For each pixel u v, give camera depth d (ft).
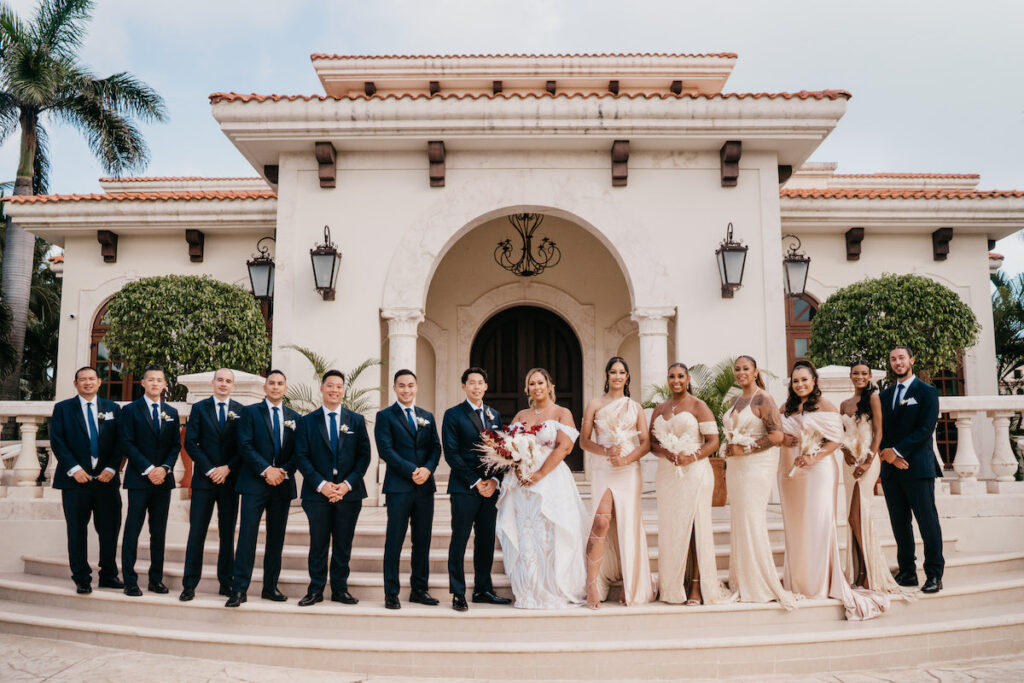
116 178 50.08
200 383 24.68
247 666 15.61
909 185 50.01
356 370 28.09
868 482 18.42
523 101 28.73
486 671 15.15
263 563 19.71
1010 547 23.13
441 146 29.55
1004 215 36.65
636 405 18.28
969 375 38.27
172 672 15.08
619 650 15.21
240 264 38.78
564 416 18.52
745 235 30.14
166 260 39.11
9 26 50.62
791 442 17.85
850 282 38.29
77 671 15.12
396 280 29.89
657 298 29.76
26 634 17.95
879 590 18.11
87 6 53.67
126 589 18.66
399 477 17.74
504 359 40.65
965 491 23.91
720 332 29.63
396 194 30.37
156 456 19.10
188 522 23.48
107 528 19.45
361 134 29.12
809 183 50.08
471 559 19.81
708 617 16.78
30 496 24.76
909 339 29.71
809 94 28.60
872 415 18.78
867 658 15.88
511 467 17.71
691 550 17.54
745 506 17.47
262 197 36.88
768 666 15.47
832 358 31.30
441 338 39.78
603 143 29.94
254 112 28.71
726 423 17.71
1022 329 49.96
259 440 18.12
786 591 17.48
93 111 52.90
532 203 30.22
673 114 28.76
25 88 48.93
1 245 57.16
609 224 30.14
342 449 18.20
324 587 17.78
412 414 18.52
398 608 17.15
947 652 16.38
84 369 19.69
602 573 18.15
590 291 40.19
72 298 39.06
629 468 17.98
